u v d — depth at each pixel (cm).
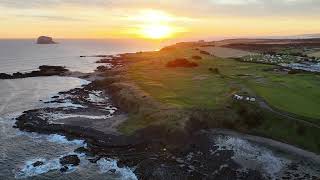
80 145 5603
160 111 6334
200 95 7306
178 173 4541
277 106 6147
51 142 5725
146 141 5516
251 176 4472
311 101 6438
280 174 4512
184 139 5472
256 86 7700
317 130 5266
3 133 6147
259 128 5750
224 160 4875
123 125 6244
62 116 7081
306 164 4734
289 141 5334
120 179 4538
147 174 4569
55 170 4772
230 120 6009
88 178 4562
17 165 4912
